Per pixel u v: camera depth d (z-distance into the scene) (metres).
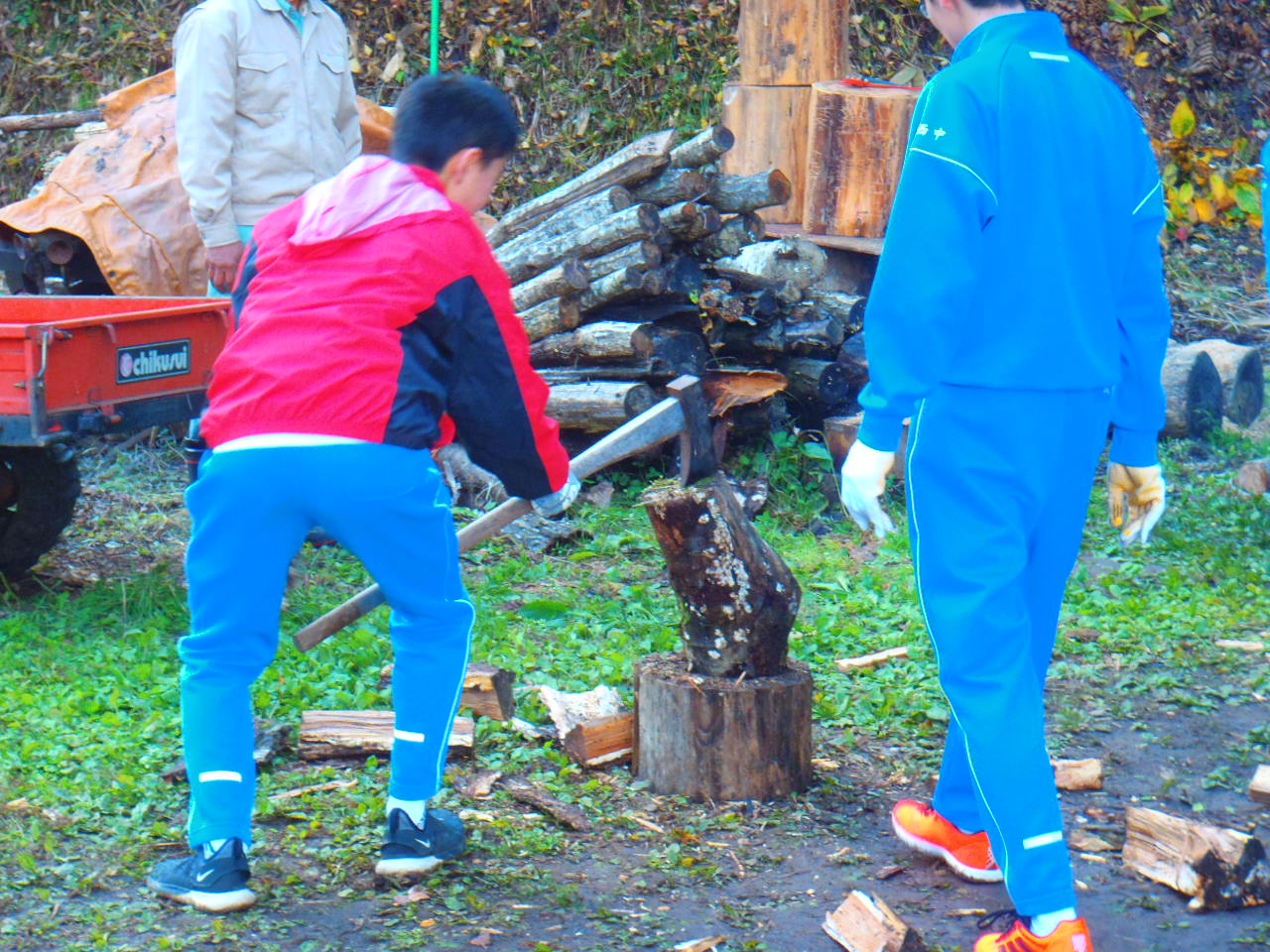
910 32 11.49
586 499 6.64
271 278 2.98
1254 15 11.64
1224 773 3.86
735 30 11.37
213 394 2.98
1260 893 3.16
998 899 3.16
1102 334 2.78
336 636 4.87
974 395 2.69
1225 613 5.19
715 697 3.62
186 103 5.43
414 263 2.88
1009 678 2.71
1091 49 11.34
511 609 5.27
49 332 4.50
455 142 2.99
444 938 2.97
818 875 3.28
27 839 3.35
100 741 3.95
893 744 4.08
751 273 6.96
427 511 2.95
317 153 5.69
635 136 11.39
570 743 3.85
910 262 2.57
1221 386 7.78
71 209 7.31
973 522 2.72
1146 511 3.11
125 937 2.96
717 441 6.68
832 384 6.93
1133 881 3.27
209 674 3.04
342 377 2.84
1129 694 4.47
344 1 11.73
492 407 3.00
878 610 5.22
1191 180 9.73
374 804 3.58
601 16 11.44
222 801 3.06
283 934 2.98
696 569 3.59
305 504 2.89
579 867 3.31
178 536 6.29
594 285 6.64
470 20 11.58
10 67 12.23
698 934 3.00
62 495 5.31
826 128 7.69
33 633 4.80
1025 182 2.62
